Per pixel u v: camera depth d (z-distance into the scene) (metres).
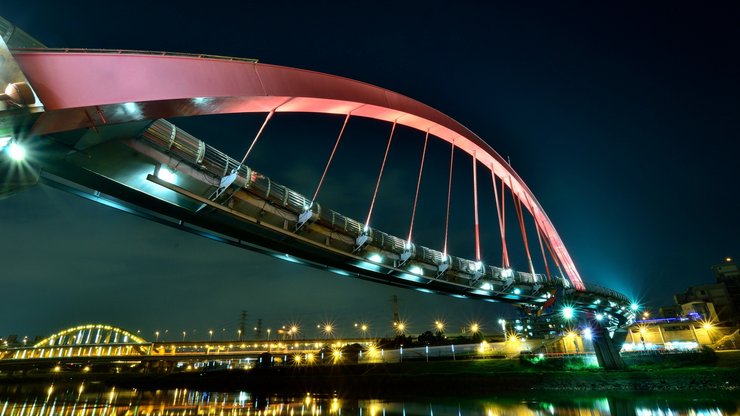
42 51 15.42
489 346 65.75
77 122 16.55
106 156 19.97
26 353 127.00
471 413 38.84
